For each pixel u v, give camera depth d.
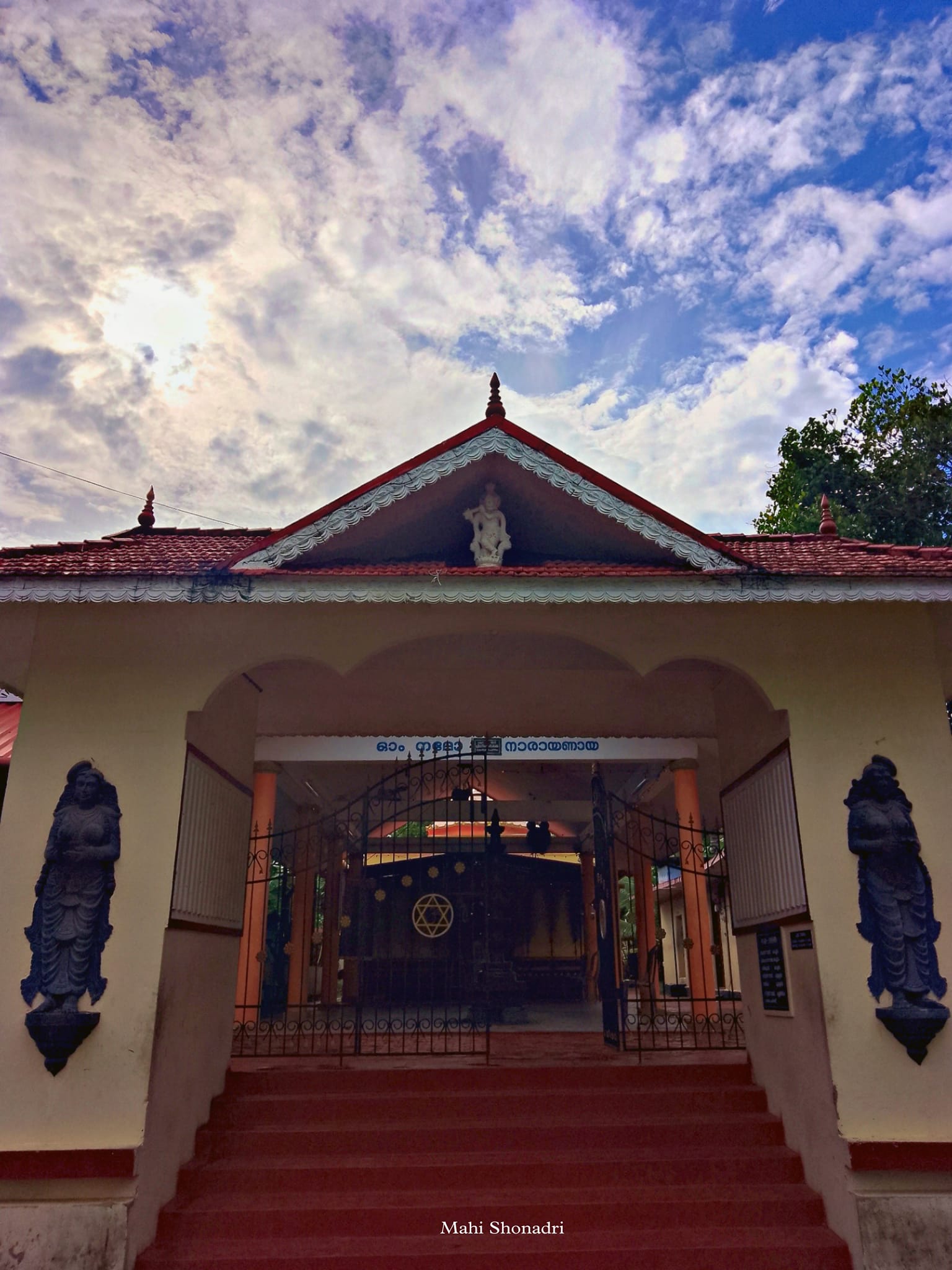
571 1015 15.31
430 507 7.39
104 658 6.84
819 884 6.39
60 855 6.18
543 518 7.52
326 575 6.21
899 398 20.06
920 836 6.46
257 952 12.24
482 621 7.21
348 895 16.98
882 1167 5.70
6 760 10.31
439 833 17.23
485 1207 6.07
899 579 6.25
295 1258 5.61
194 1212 5.98
